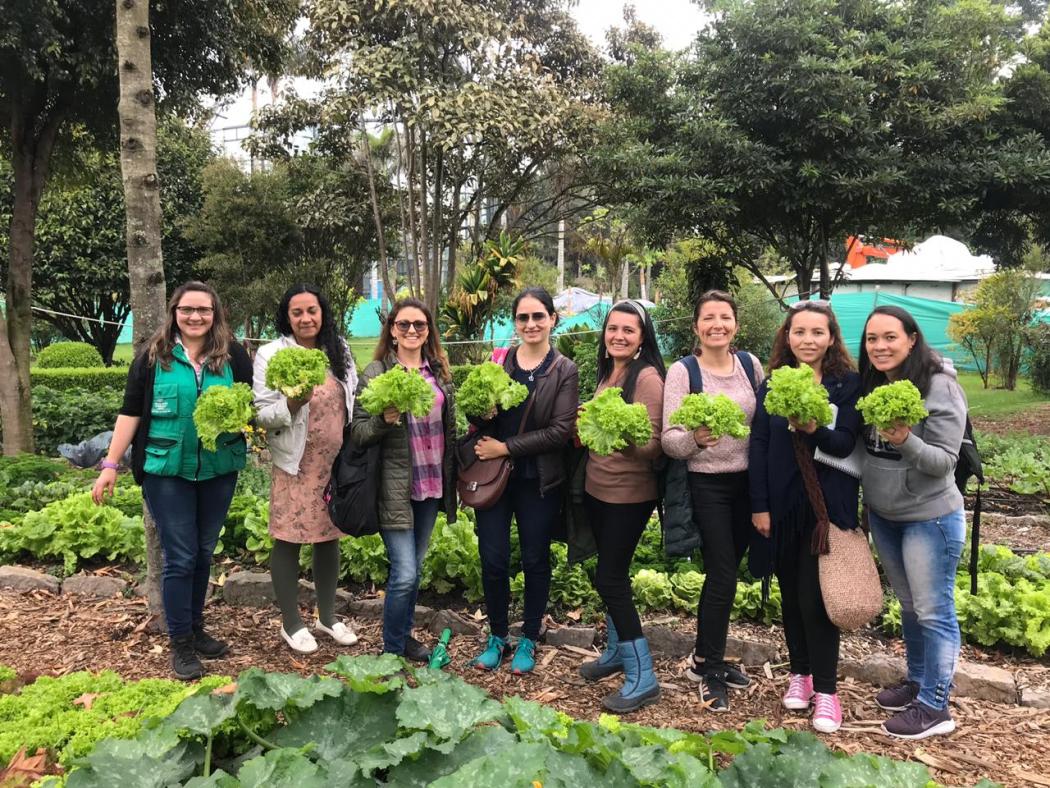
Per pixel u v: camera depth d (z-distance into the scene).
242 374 3.75
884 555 3.30
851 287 22.52
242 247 17.58
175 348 3.49
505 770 1.84
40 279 16.80
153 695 2.64
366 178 17.48
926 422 2.97
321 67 14.82
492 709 2.27
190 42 9.40
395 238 18.61
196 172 18.67
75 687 2.71
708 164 10.23
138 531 5.05
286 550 3.82
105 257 17.09
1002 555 4.69
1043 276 18.70
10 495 6.36
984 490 7.90
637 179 10.56
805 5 9.90
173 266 18.12
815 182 9.70
